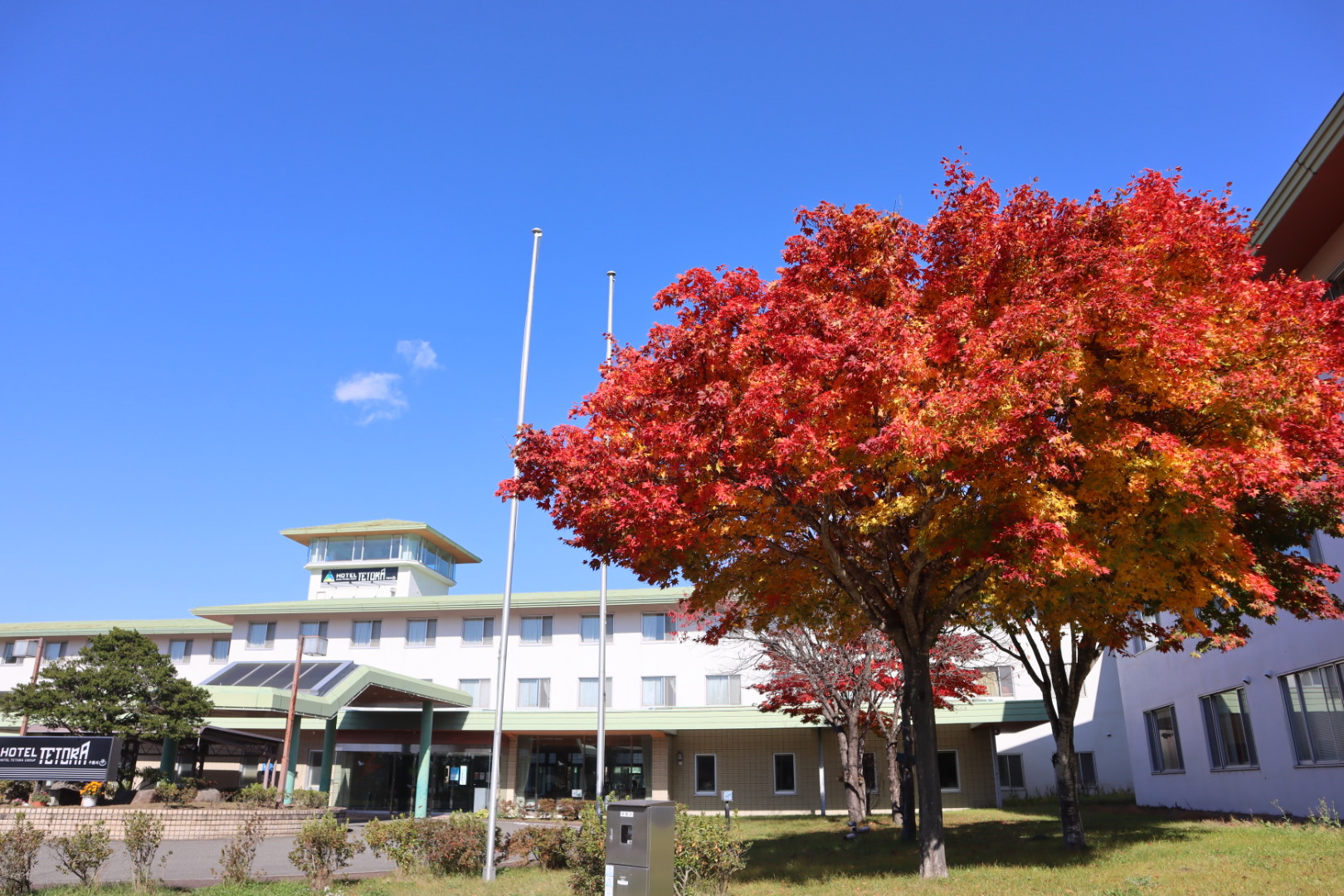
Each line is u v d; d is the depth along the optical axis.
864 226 12.71
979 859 15.01
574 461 12.59
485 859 17.02
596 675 43.78
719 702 41.94
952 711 33.72
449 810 41.19
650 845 10.24
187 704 30.23
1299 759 19.02
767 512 12.30
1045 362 10.16
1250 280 12.79
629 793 40.06
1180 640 15.67
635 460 12.15
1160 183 12.27
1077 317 10.33
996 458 10.52
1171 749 26.89
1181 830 17.34
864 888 12.45
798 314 11.63
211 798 29.06
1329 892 9.89
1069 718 15.83
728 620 15.45
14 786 30.20
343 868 18.81
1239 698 21.89
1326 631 17.70
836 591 15.69
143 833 15.30
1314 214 16.94
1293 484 10.95
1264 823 17.84
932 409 10.70
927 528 11.92
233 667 36.19
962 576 13.51
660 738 40.38
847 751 24.06
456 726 40.31
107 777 24.33
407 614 46.91
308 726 41.94
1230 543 11.44
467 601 45.72
